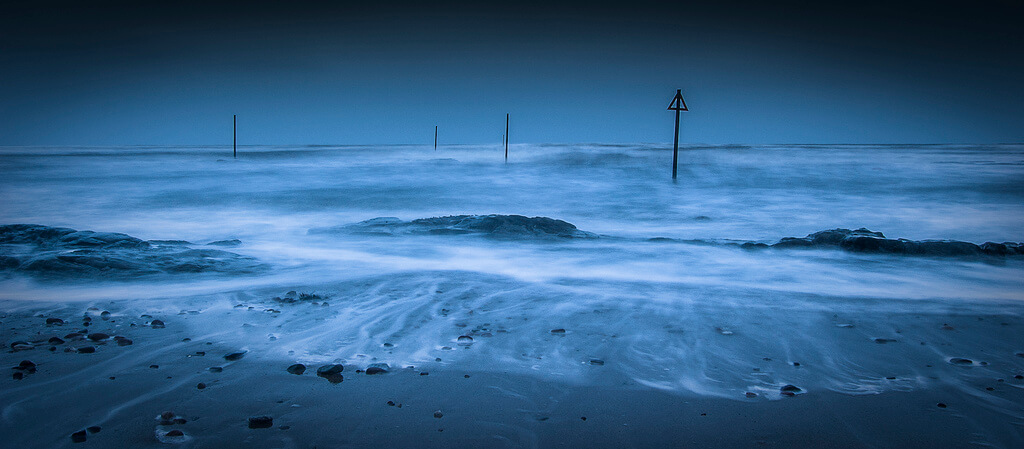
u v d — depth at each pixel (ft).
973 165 141.59
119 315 16.74
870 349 13.82
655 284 21.42
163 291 19.83
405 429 9.67
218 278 22.24
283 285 20.75
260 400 10.79
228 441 9.20
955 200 74.59
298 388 11.37
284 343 14.24
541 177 111.96
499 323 16.06
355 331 15.26
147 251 26.02
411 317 16.65
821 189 89.56
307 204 70.13
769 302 18.54
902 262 27.37
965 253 28.81
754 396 11.07
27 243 27.09
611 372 12.32
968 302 18.60
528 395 11.13
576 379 11.93
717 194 83.05
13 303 17.97
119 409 10.35
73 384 11.48
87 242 26.68
